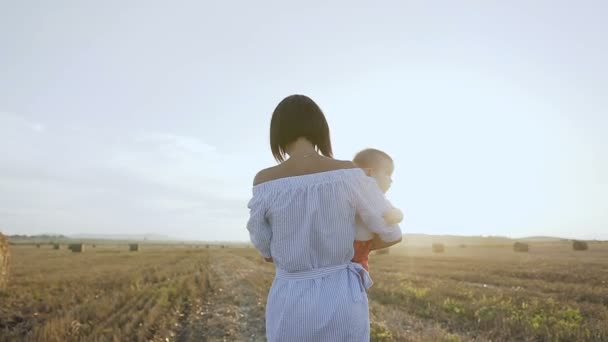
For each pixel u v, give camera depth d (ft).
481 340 25.44
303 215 6.16
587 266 85.71
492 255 152.56
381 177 9.01
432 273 76.64
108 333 28.66
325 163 6.40
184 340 29.12
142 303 41.65
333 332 5.91
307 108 6.72
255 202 6.44
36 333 27.45
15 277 70.33
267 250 6.55
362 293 6.24
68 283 61.77
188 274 80.74
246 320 33.81
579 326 27.35
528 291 46.78
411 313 35.86
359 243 6.56
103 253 187.01
